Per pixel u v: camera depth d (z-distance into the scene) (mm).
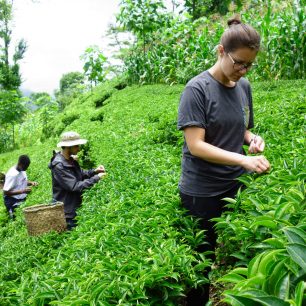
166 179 4027
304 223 1633
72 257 3082
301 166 2721
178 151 5727
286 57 10062
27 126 20875
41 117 18203
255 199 2279
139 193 3963
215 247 3182
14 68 23578
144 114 9289
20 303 2777
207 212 2914
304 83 8492
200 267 2523
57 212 5453
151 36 15742
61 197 5859
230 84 2820
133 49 16438
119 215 3535
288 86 8508
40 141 17156
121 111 10664
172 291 2277
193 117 2711
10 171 8703
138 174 4797
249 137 3146
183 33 14273
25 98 19797
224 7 18469
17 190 8664
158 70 14680
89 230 3799
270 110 5898
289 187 2307
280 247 1630
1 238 7406
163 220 3041
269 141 4047
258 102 7164
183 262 2391
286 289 1312
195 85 2729
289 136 4145
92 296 2131
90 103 14977
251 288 1345
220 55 2664
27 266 4461
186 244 2732
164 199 3383
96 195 5000
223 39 2582
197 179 2889
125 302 2119
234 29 2516
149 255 2520
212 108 2729
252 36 2475
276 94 7336
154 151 5918
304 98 5922
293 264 1367
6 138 19766
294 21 9789
